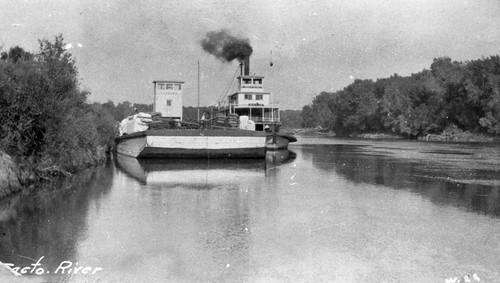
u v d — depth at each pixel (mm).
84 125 29297
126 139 40781
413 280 8953
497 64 87562
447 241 11727
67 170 25766
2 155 18344
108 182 22672
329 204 16891
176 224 13359
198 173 27359
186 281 8734
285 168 30875
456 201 17719
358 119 135250
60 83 23797
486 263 9977
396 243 11492
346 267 9641
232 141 34531
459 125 95875
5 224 13156
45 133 21625
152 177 25094
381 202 17406
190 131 33938
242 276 9047
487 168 31094
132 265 9602
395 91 120125
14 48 27750
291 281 8812
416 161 37406
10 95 19312
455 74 98625
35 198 17312
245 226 13188
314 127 181375
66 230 12484
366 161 37719
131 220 13844
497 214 15164
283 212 15297
